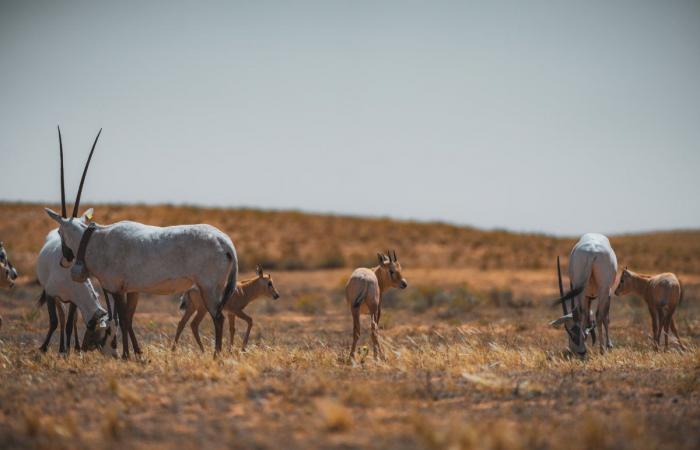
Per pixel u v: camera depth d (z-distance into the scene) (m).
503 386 37.25
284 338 71.62
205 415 31.55
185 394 35.31
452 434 26.91
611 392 36.59
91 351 50.59
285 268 182.00
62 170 51.25
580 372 43.09
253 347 53.03
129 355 49.03
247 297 63.00
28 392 36.28
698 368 43.81
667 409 32.97
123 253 48.50
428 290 129.25
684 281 159.12
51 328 52.81
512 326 83.50
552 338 72.44
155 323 83.75
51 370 43.56
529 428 28.83
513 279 161.50
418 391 36.09
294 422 30.20
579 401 34.59
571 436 27.98
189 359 45.94
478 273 173.88
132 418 31.17
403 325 90.19
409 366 44.75
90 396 35.47
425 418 30.17
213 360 44.94
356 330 52.38
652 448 26.47
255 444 26.91
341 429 28.94
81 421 30.69
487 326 84.12
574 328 52.84
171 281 48.75
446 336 74.38
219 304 48.75
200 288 48.59
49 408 32.88
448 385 37.69
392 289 132.88
